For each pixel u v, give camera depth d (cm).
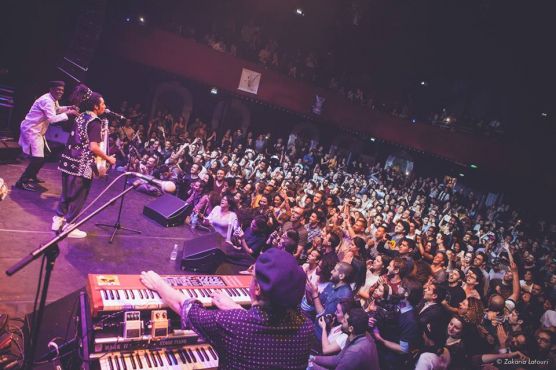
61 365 316
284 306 175
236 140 1736
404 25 2156
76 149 512
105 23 1462
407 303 452
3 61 1052
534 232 1722
